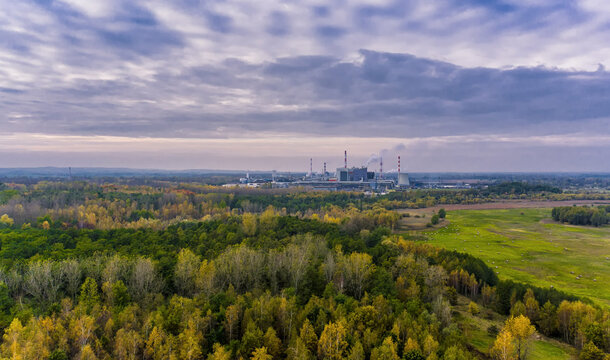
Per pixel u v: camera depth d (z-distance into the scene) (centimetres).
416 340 7600
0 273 10106
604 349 8381
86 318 7562
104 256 11969
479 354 8569
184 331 7619
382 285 10619
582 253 18675
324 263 11850
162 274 11156
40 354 6800
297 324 8512
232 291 9931
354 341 7762
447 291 11656
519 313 10006
